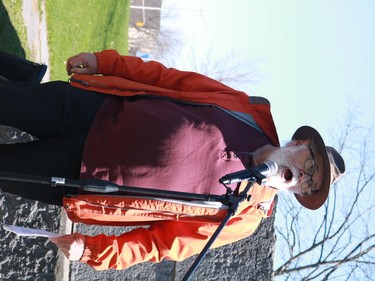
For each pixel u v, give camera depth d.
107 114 2.62
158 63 2.96
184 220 2.74
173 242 2.79
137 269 4.27
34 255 4.25
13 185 2.74
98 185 2.08
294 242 12.02
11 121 2.64
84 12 9.24
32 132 2.69
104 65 2.88
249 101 2.83
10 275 4.24
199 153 2.59
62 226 4.27
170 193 2.21
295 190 2.83
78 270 4.30
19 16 5.45
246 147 2.73
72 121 2.64
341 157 2.92
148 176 2.51
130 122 2.54
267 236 4.20
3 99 2.61
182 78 2.91
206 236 2.81
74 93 2.65
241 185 2.67
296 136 2.97
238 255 4.20
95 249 2.67
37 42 6.19
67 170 2.59
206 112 2.70
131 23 22.36
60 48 7.34
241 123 2.79
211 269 4.20
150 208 2.56
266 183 2.69
